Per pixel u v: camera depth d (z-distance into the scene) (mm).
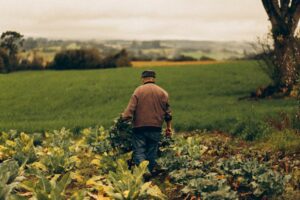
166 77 40562
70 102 29672
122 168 7926
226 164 8031
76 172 8586
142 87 8758
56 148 9766
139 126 8617
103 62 78750
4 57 81312
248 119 14453
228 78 37656
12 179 7168
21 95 33656
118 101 29219
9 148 10383
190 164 8578
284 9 23312
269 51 23984
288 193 6992
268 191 6805
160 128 8766
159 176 8609
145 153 8773
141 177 7262
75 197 5840
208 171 8273
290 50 21859
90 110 24953
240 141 12805
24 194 6945
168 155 9008
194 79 38312
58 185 5973
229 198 6316
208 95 29500
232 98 26844
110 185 7090
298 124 12969
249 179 7254
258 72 40750
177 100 27766
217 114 17984
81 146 11602
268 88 25000
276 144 10977
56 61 80000
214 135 14141
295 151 10383
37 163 8852
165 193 7469
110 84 37188
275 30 23438
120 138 8852
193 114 18688
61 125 16547
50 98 31531
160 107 8734
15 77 46719
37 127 16328
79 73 47969
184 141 10953
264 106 20875
